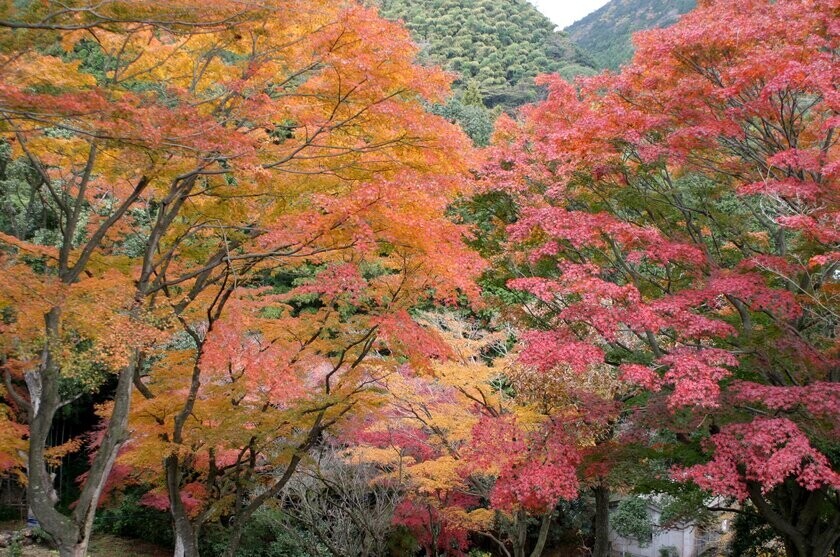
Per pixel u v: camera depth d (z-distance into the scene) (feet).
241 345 30.96
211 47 30.19
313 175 29.66
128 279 29.35
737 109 26.89
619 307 27.48
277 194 29.55
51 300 24.07
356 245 27.17
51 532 25.93
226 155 24.14
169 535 59.88
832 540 29.01
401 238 27.43
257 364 28.71
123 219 37.01
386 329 29.09
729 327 25.22
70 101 19.15
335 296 33.40
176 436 31.19
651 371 25.34
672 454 31.09
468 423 38.91
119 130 20.58
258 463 46.98
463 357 42.63
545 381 34.96
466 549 54.13
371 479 47.26
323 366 43.70
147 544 60.23
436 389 45.57
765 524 44.83
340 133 28.22
